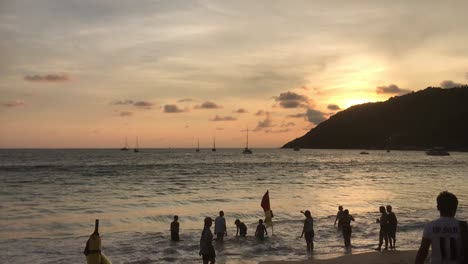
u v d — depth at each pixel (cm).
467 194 4138
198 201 3506
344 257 1529
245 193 4125
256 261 1559
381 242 1689
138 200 3581
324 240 1969
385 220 1684
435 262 437
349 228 1819
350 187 4862
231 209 3041
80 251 1742
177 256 1658
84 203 3384
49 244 1872
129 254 1684
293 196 3903
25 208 3097
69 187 4650
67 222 2500
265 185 5050
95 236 876
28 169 7600
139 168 8250
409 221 2467
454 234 433
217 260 1578
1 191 4231
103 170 7544
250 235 2059
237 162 11656
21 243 1891
